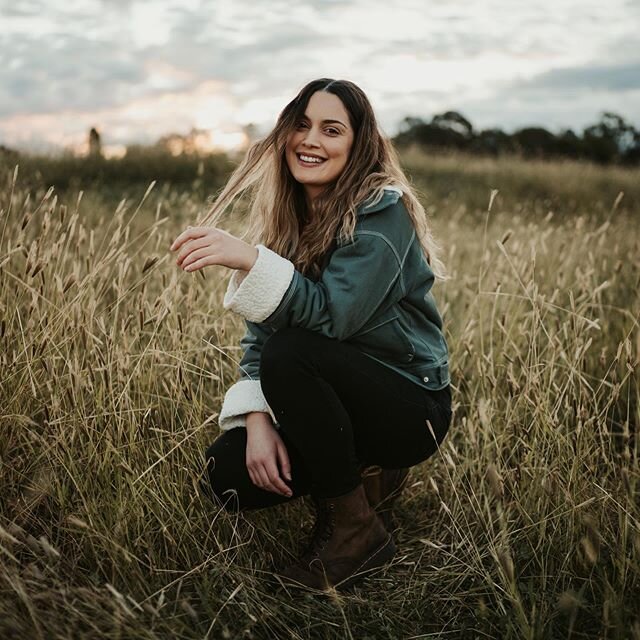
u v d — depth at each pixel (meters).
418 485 2.35
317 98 1.85
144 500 1.79
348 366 1.76
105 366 1.89
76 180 7.62
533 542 1.90
